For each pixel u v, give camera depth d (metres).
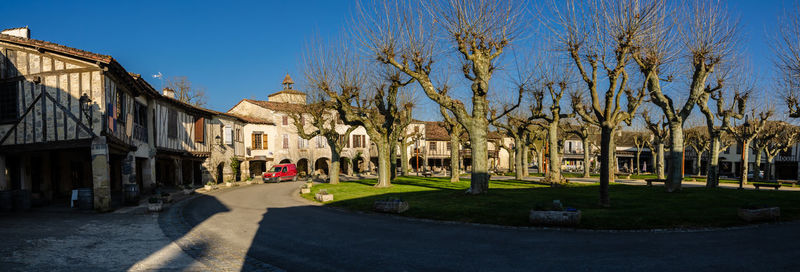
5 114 15.78
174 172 27.27
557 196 16.41
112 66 15.61
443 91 24.47
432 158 61.44
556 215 9.95
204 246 8.59
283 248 8.31
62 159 20.36
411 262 7.06
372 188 22.89
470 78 17.12
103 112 15.21
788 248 7.54
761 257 6.93
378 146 24.17
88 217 13.23
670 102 18.39
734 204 13.27
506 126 32.03
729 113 22.61
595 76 13.85
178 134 27.22
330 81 24.38
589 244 8.12
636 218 10.44
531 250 7.74
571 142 72.81
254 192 23.67
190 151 29.03
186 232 10.30
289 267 6.93
